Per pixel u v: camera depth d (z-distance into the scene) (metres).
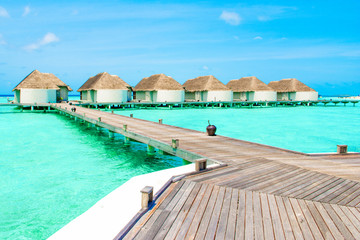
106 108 47.00
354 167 8.62
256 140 22.03
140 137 14.73
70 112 28.89
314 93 68.56
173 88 52.03
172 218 5.03
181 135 15.05
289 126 30.23
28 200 9.13
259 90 61.25
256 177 7.44
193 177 7.39
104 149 17.00
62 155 15.47
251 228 4.68
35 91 41.59
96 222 5.27
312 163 9.13
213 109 52.03
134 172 12.34
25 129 24.94
